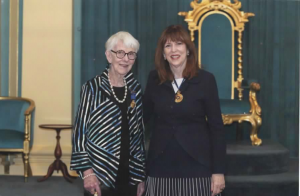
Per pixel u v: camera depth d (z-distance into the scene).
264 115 5.82
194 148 2.35
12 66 5.81
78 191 4.74
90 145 2.26
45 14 5.86
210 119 2.39
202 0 5.62
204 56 5.57
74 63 5.87
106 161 2.23
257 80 5.40
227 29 5.57
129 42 2.28
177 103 2.37
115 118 2.27
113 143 2.25
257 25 5.79
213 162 2.37
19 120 5.36
